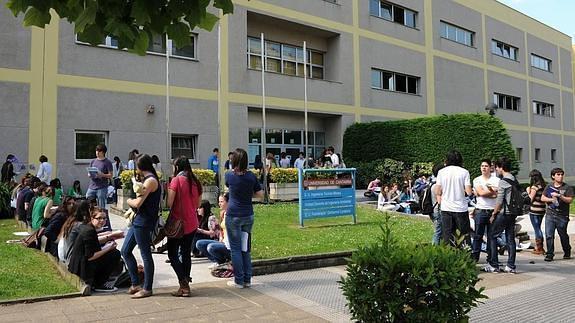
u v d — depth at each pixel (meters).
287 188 17.69
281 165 21.36
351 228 11.38
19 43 15.67
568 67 46.19
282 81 22.66
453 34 32.88
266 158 18.23
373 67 26.91
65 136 16.34
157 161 14.15
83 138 16.94
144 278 6.01
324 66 26.14
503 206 7.74
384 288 3.80
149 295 5.93
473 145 21.03
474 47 34.16
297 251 8.40
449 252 3.91
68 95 16.47
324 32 24.95
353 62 25.89
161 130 18.50
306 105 21.56
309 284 6.78
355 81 25.91
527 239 11.04
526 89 39.47
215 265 7.51
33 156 15.71
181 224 5.93
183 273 5.99
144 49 3.64
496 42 37.09
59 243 7.04
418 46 29.64
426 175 20.92
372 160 24.42
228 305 5.65
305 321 5.10
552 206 9.11
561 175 9.11
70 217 7.01
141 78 18.12
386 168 22.80
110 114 17.31
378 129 24.34
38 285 6.17
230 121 20.55
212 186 15.82
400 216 14.11
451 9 32.41
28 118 15.70
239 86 20.95
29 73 15.78
